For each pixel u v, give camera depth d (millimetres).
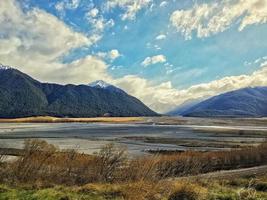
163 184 18250
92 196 15523
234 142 104375
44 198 14516
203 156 52125
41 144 26078
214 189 19172
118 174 24281
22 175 20672
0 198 14172
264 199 16500
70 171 23156
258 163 51156
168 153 70750
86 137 126375
